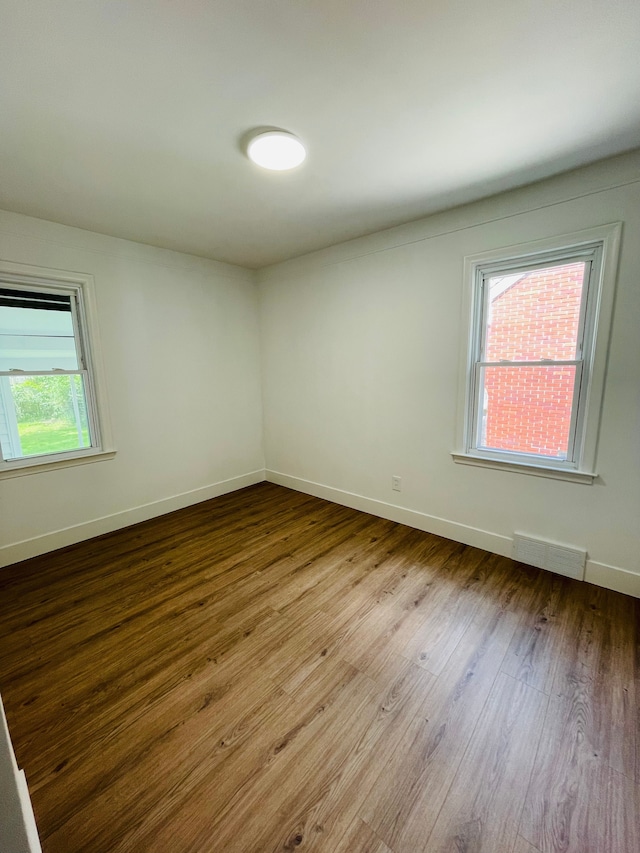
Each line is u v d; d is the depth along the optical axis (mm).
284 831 1124
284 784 1250
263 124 1635
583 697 1551
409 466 3107
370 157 1907
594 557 2291
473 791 1223
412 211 2584
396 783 1249
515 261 2398
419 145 1812
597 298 2125
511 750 1350
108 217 2605
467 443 2760
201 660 1786
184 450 3666
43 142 1722
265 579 2445
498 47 1253
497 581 2363
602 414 2158
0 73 1293
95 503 3086
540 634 1904
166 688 1632
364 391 3318
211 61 1283
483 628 1959
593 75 1374
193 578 2473
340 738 1401
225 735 1420
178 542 2980
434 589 2297
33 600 2260
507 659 1756
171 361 3480
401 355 3010
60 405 2906
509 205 2320
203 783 1255
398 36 1207
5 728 462
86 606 2199
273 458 4383
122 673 1716
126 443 3230
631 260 1976
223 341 3883
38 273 2641
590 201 2049
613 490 2178
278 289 3887
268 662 1766
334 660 1771
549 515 2428
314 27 1166
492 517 2688
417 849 1077
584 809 1168
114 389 3113
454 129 1698
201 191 2232
